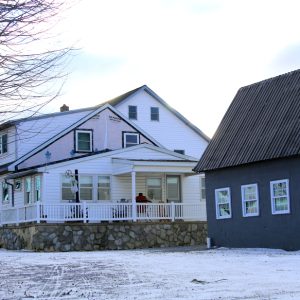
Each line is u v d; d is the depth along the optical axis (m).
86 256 22.83
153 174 34.69
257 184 24.88
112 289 12.67
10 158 36.00
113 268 17.41
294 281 13.39
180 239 31.38
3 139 30.19
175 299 10.96
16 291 12.84
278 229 23.73
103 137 36.88
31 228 28.81
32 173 31.98
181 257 21.19
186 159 34.66
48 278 15.18
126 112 41.56
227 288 12.35
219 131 28.48
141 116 42.16
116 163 32.75
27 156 34.31
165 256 21.92
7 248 31.48
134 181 31.27
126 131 38.06
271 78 28.22
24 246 29.66
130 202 31.98
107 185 32.91
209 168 26.95
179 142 43.41
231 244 26.12
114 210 30.58
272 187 24.12
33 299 11.52
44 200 31.05
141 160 31.53
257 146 25.02
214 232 27.20
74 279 14.78
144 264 18.48
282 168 23.69
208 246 27.27
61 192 31.56
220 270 16.14
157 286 12.99
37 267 18.36
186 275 15.08
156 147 34.25
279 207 23.84
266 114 26.31
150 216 31.27
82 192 32.16
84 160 32.38
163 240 30.91
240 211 25.73
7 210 32.09
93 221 29.95
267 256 20.66
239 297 11.03
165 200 34.59
